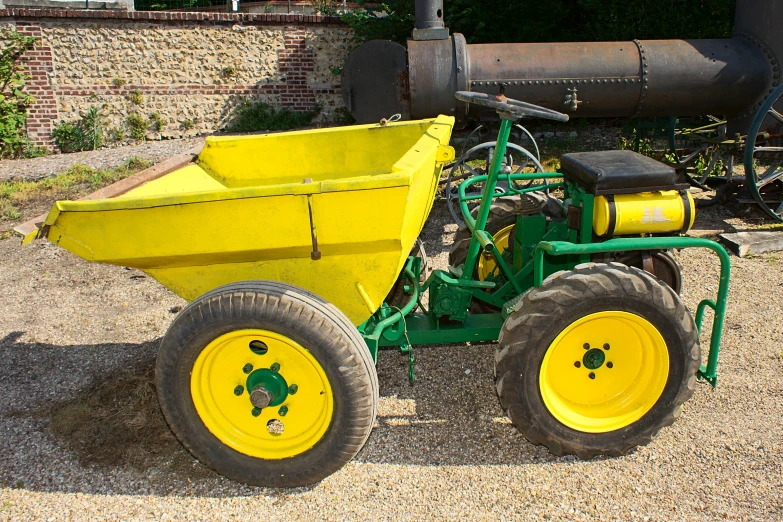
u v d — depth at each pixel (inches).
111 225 104.1
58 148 470.0
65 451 127.0
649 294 110.9
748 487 111.2
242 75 477.4
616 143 374.6
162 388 110.2
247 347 110.3
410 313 143.8
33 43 451.2
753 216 255.8
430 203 141.3
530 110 115.6
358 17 427.2
